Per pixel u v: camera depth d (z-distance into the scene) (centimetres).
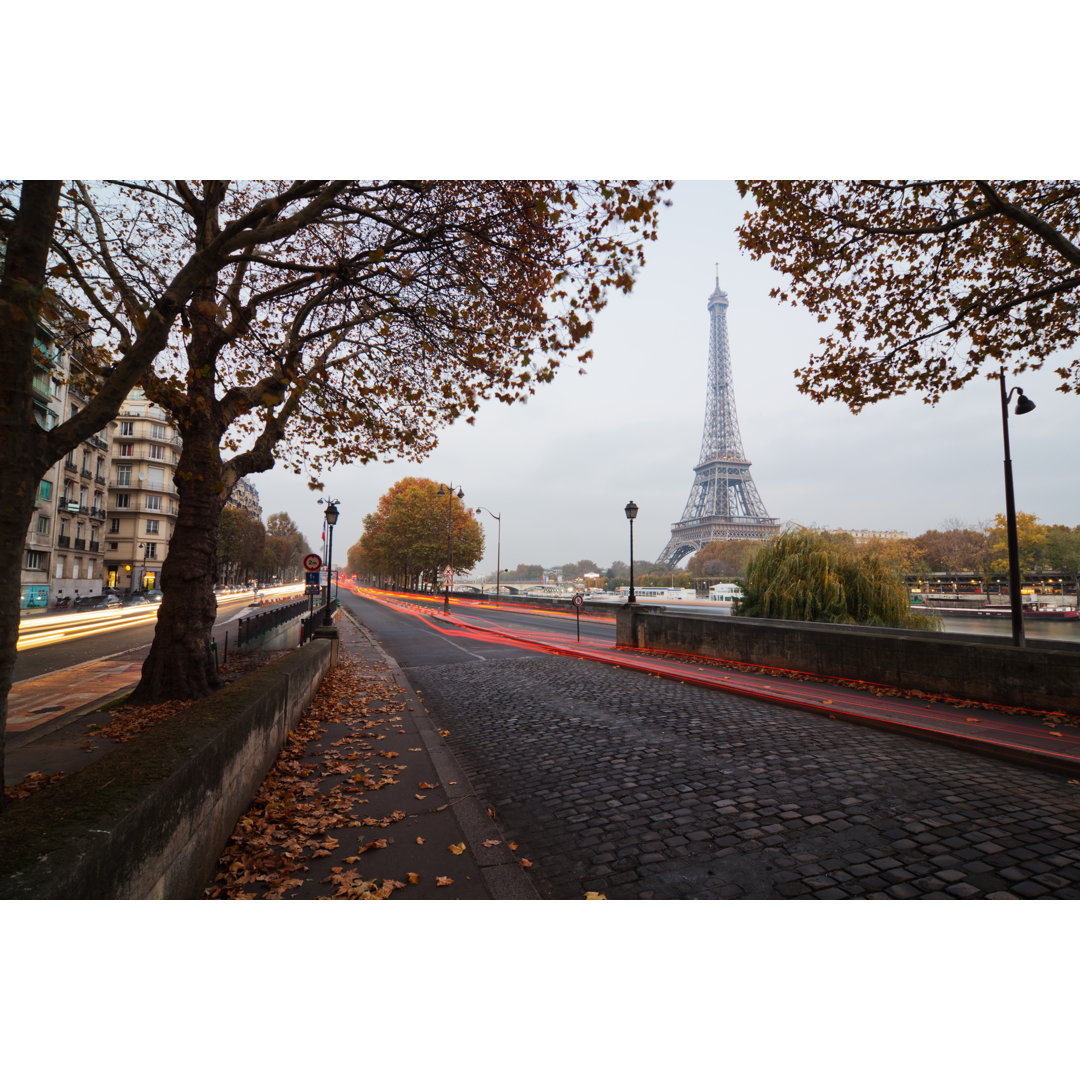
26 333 425
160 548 7256
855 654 1164
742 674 1317
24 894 170
